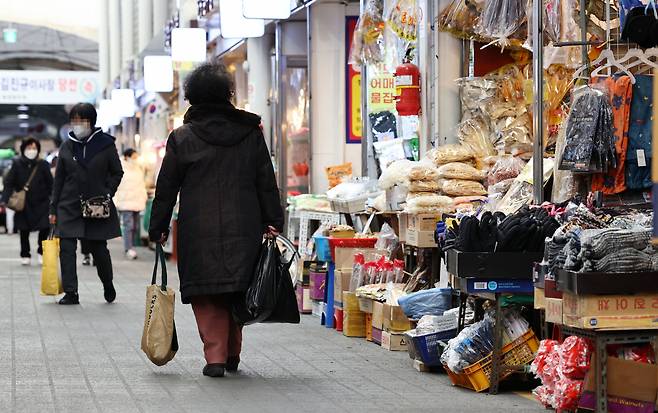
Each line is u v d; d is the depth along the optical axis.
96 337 20.39
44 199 39.12
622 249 12.64
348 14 31.86
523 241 14.84
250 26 30.88
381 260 20.89
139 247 52.53
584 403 12.89
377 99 26.98
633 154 15.54
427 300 17.80
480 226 14.94
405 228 20.06
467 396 14.83
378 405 14.12
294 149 34.44
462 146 21.25
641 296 12.75
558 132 17.55
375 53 26.02
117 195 43.94
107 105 56.53
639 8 14.85
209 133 16.27
